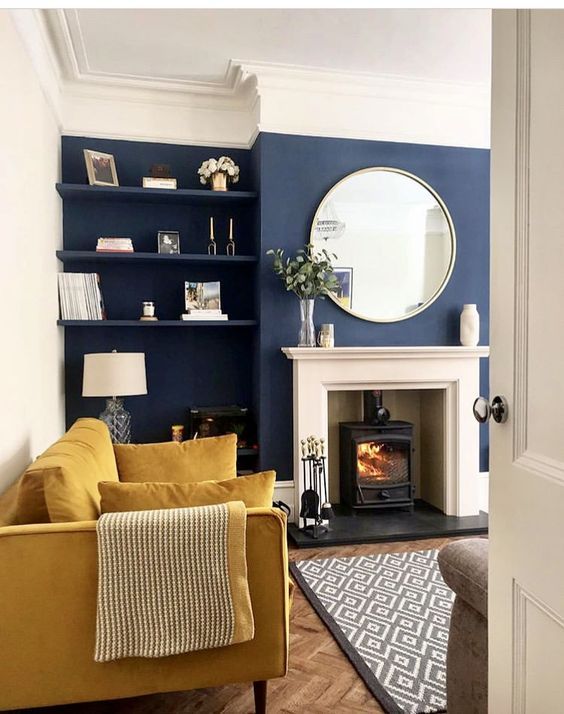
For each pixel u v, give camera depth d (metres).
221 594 1.68
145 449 2.82
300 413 3.89
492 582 1.17
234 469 2.87
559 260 0.95
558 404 0.95
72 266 4.04
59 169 3.89
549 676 0.97
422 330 4.25
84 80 3.86
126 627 1.63
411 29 3.34
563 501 0.93
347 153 4.08
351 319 4.15
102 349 4.11
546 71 0.98
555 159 0.96
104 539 1.62
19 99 2.56
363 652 2.28
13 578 1.62
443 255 4.26
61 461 1.86
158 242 4.05
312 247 3.98
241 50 3.56
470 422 4.14
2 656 1.61
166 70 3.80
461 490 4.12
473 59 3.71
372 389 4.05
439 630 2.47
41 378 3.09
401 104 4.15
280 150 3.97
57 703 1.65
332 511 3.84
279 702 1.97
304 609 2.70
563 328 0.94
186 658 1.71
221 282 4.29
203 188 4.18
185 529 1.66
